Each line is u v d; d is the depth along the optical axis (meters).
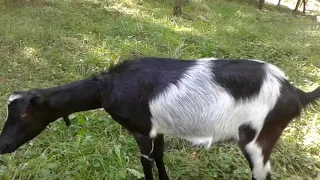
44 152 1.34
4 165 1.31
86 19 2.65
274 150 1.43
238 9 3.99
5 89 1.74
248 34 2.79
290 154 1.41
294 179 1.31
